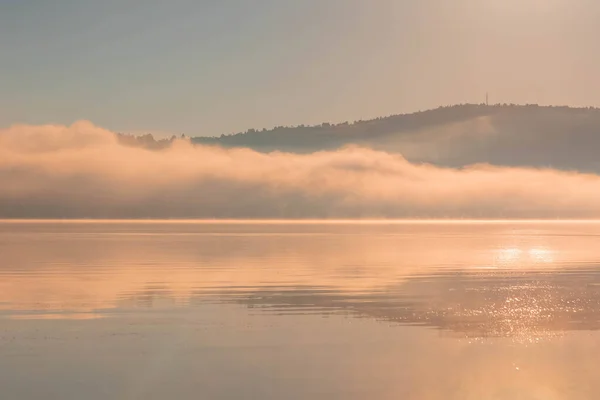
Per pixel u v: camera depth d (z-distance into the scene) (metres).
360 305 30.64
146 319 26.53
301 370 18.92
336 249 75.50
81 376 18.23
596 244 90.75
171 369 18.94
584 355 21.08
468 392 17.16
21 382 17.67
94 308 29.20
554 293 35.44
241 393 16.89
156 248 75.81
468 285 38.84
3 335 23.23
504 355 20.95
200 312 28.33
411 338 23.41
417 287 37.62
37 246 79.69
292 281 40.22
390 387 17.44
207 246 80.81
